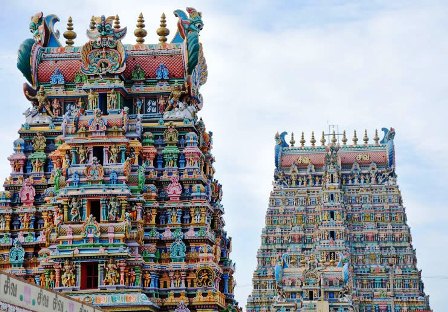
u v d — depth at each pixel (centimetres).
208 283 9325
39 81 10106
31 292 5331
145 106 9950
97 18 10100
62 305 5719
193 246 9450
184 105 9881
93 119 9419
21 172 9800
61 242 9094
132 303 8819
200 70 10625
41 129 9881
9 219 9619
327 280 19062
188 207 9525
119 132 9400
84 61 9775
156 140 9800
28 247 9488
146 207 9425
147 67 9994
